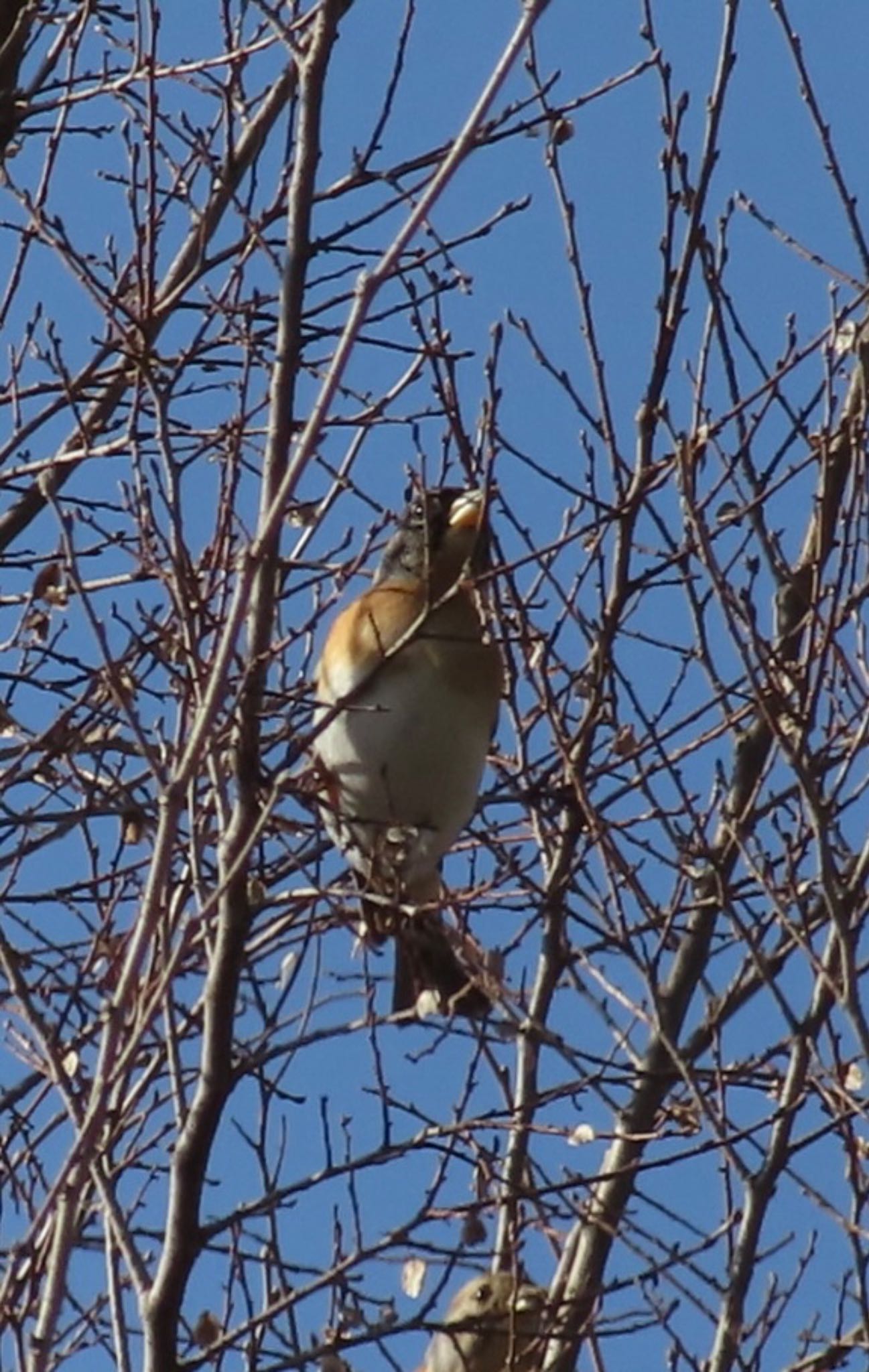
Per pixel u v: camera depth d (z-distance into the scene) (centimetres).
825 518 1191
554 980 1206
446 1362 1133
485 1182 1144
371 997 1082
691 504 1127
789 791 1234
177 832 912
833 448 1231
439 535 1257
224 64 1229
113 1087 881
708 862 1188
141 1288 959
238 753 1007
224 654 902
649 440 1205
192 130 1240
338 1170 1009
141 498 1066
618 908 1189
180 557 1015
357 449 1138
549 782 1255
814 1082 1105
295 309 1009
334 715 1023
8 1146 1090
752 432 1192
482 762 1270
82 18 1285
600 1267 1123
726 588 1116
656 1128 1162
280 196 1240
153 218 1175
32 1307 970
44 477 1144
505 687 1242
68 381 1227
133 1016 998
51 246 1177
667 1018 1212
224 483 1081
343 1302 1052
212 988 998
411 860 1257
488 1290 1124
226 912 998
